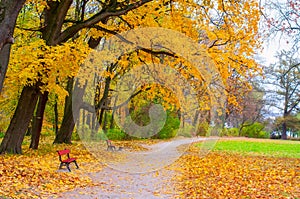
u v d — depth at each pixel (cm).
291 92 4278
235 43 1170
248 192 749
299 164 1272
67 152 1020
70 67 1095
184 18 1148
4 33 530
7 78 1055
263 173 1028
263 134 4288
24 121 1224
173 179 943
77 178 872
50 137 2706
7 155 1121
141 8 1119
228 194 734
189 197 708
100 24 1197
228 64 1184
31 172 842
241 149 2105
